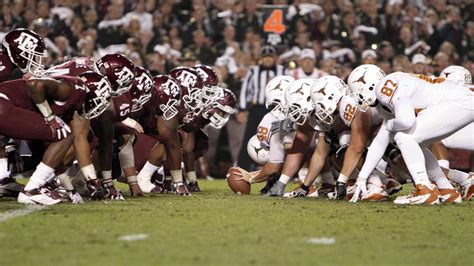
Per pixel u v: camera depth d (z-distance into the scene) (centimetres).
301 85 2489
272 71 4131
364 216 1980
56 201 2167
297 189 2641
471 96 2256
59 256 1396
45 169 2148
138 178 2914
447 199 2364
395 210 2117
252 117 4153
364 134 2395
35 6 4478
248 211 2067
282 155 2744
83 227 1716
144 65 4325
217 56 4316
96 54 4406
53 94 2041
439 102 2253
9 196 2423
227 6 4425
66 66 2231
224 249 1473
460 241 1623
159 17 4425
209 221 1844
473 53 4438
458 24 4462
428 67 4278
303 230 1720
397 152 2425
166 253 1430
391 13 4431
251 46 4341
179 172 2669
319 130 2541
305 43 4341
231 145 4212
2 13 4484
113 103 2320
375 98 2302
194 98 2647
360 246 1534
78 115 2231
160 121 2580
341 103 2400
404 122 2184
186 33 4406
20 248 1470
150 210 2045
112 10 4462
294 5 4428
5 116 2048
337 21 4412
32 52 2148
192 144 3011
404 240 1619
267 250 1470
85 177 2289
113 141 2423
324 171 2702
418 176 2275
